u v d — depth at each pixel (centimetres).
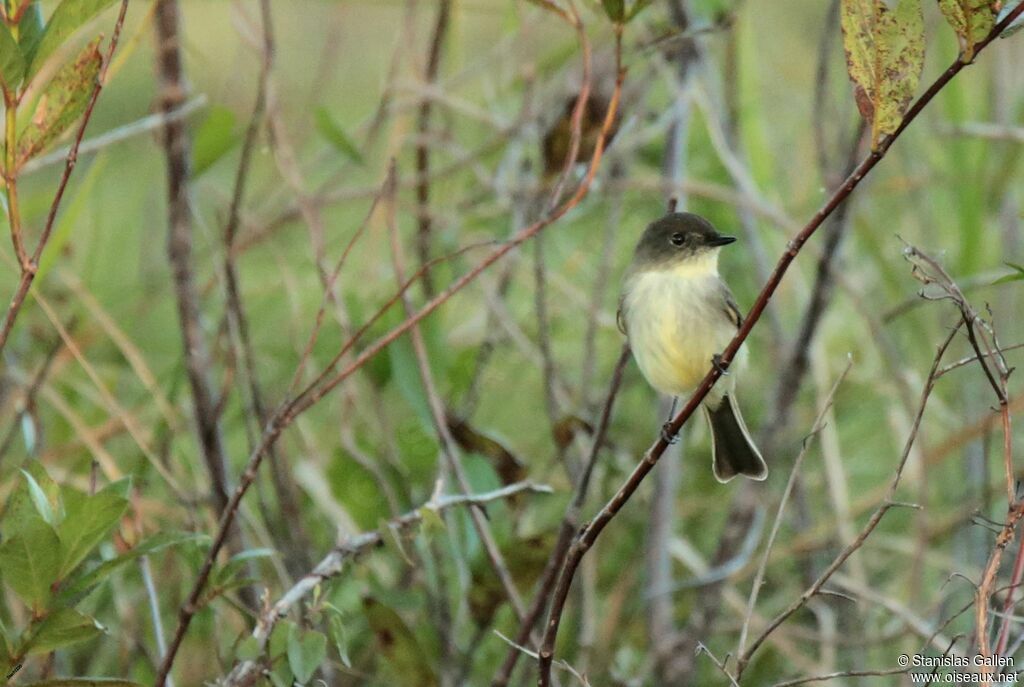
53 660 820
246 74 1291
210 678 900
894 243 1338
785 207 1334
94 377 901
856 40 549
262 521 1075
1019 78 1268
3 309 1103
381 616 853
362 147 1161
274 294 1217
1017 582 604
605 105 988
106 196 1339
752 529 1108
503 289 1100
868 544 1134
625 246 1303
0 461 931
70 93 605
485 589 917
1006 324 1229
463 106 1076
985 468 869
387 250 1281
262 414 962
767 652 1095
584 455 1055
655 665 1051
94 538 616
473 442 960
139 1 1177
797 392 1120
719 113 1215
